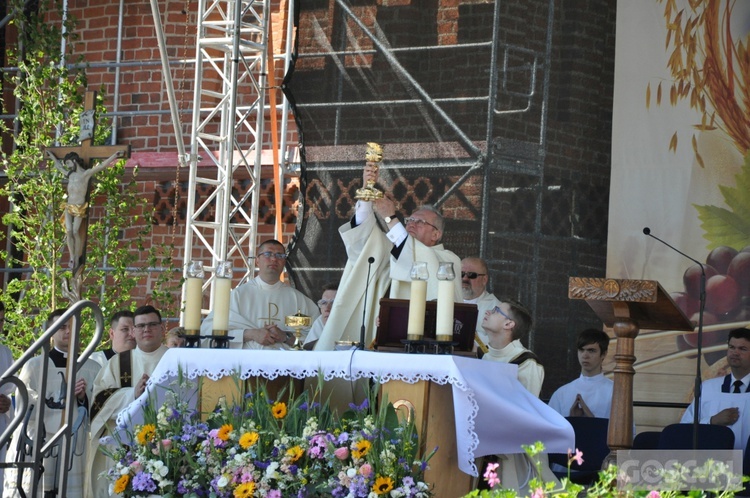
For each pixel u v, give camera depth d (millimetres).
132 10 27969
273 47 26875
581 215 21406
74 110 25844
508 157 21312
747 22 21500
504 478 12633
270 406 12031
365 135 22000
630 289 10906
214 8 24984
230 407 12289
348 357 11859
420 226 14875
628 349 11297
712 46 21531
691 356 20750
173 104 24656
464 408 11453
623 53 21672
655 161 21391
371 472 11234
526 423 12102
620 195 21406
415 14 21906
